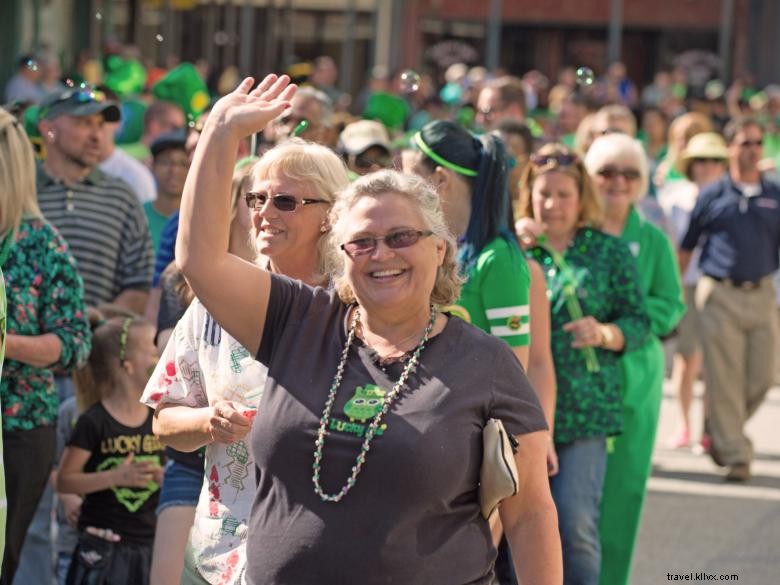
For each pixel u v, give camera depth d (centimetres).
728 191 1906
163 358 841
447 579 669
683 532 1577
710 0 7294
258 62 5859
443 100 4638
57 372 1152
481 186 1013
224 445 813
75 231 1330
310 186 852
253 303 707
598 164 1373
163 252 1251
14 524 1048
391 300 685
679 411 2142
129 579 1096
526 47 7512
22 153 1035
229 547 809
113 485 1096
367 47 6712
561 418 1170
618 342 1183
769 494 1788
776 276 2086
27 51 4278
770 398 2462
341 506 664
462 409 674
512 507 709
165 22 5275
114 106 1333
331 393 680
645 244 1373
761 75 7119
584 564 1169
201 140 697
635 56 7456
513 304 1002
